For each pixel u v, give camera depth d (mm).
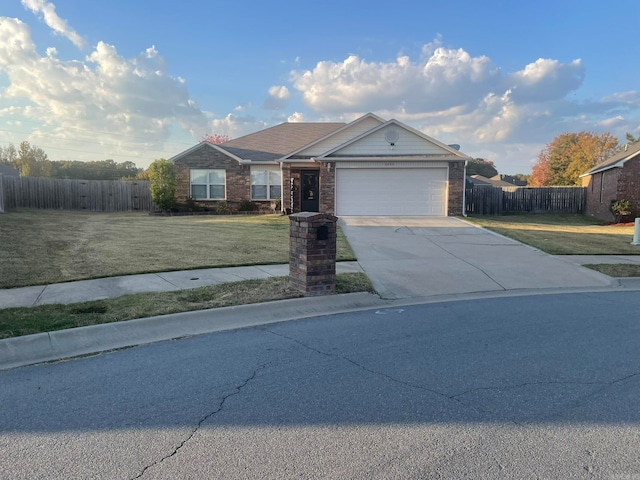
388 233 14484
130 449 2953
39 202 24016
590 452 2904
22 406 3568
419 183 19609
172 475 2680
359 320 6238
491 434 3133
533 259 10961
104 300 6574
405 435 3123
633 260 10977
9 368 4414
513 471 2709
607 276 9266
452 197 19516
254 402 3635
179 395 3770
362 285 7977
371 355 4758
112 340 5254
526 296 7957
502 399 3688
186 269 8953
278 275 8586
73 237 12797
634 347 5035
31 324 5395
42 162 65250
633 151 22266
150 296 6812
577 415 3408
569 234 15422
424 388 3904
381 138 19828
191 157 23141
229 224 16844
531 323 6078
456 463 2797
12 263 9016
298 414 3432
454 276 9211
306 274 7203
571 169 48656
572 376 4180
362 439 3076
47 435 3123
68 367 4422
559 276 9438
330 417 3385
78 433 3150
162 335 5488
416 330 5730
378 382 4035
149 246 11547
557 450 2928
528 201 25906
